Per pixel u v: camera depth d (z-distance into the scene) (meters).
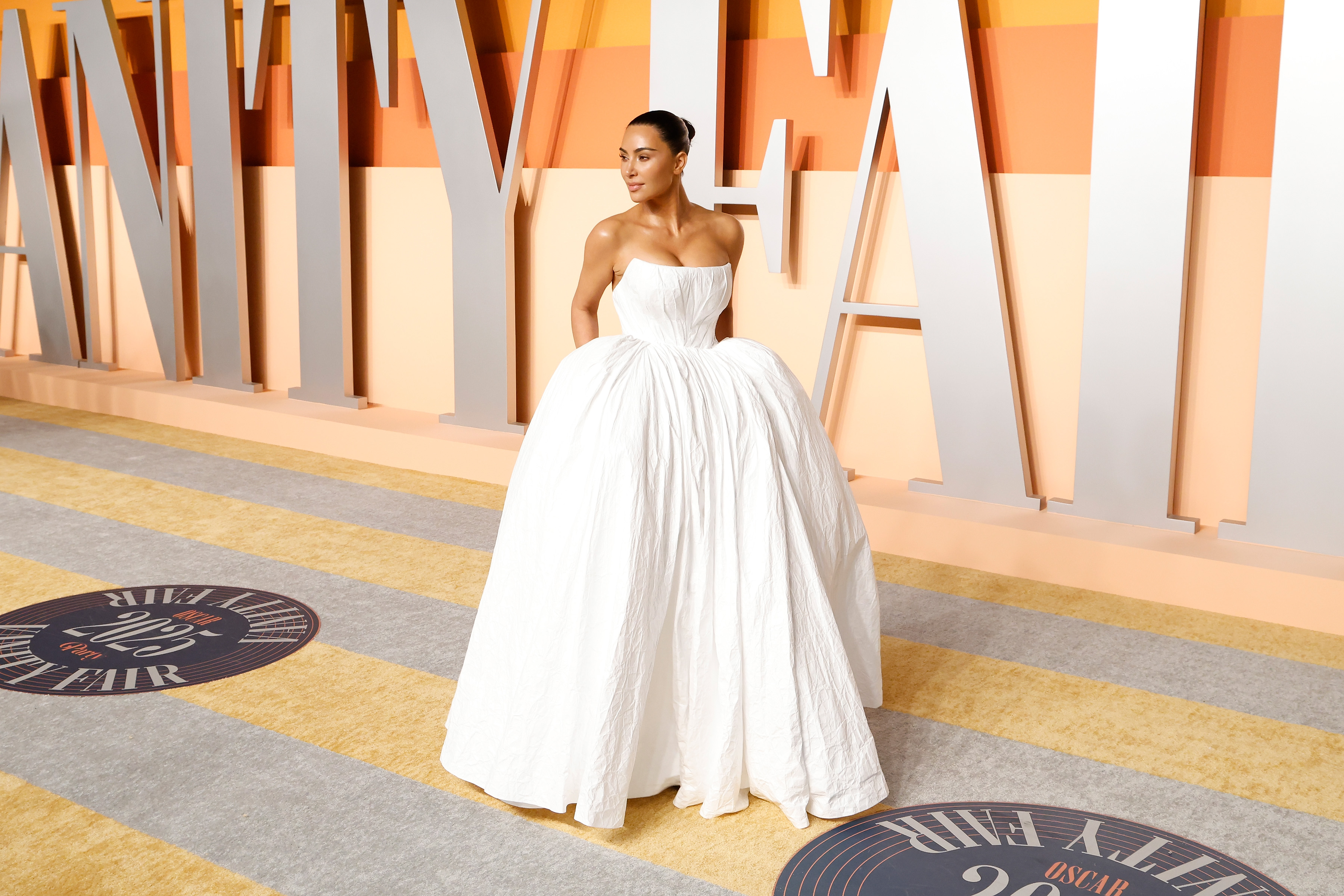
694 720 2.44
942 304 4.38
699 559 2.41
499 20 5.57
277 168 6.35
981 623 3.68
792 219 4.76
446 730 2.86
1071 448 4.40
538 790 2.39
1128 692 3.16
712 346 2.68
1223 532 4.01
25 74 6.89
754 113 4.86
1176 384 4.02
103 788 2.57
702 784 2.47
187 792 2.55
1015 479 4.38
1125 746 2.84
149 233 6.66
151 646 3.39
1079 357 4.32
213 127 6.24
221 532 4.55
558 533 2.38
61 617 3.61
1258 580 3.71
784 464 2.56
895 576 4.12
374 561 4.23
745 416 2.50
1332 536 3.82
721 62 4.68
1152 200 3.95
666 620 2.41
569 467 2.40
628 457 2.35
